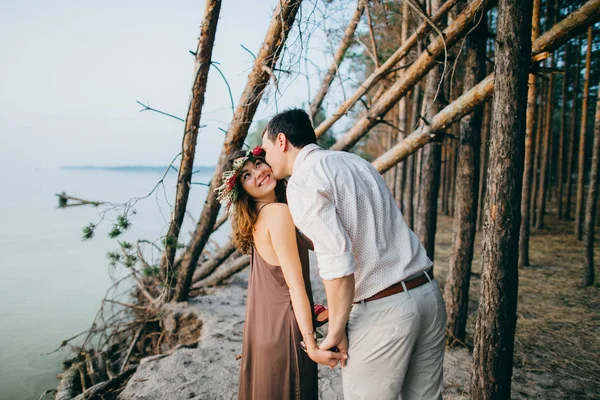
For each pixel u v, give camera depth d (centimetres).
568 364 307
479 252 764
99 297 612
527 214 621
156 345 424
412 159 711
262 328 179
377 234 142
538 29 489
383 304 141
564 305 445
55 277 720
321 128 390
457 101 279
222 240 1031
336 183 137
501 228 178
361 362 146
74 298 609
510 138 173
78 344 454
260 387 179
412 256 146
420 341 149
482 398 190
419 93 586
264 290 180
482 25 304
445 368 296
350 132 360
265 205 174
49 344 455
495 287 182
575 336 360
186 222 1180
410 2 256
